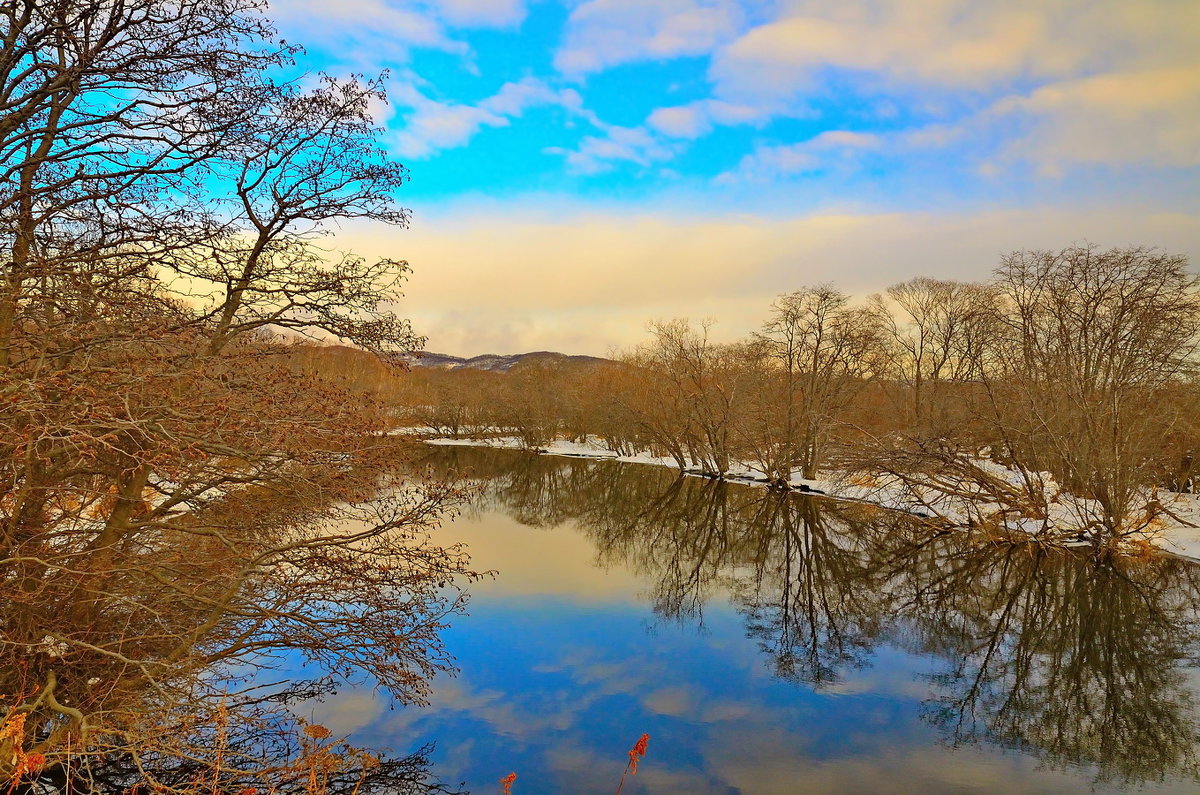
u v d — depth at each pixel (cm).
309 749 816
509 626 1431
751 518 2991
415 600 971
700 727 995
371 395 869
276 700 990
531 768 853
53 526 754
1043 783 870
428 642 1050
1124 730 1023
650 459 5625
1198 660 1323
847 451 2991
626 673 1195
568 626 1446
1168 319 2172
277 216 859
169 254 740
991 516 2312
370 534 870
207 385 711
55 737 644
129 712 679
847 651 1354
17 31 666
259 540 862
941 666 1280
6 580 669
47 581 676
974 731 1009
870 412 4288
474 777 830
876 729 1009
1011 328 2520
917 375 4681
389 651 928
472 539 2398
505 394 6525
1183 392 2348
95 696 720
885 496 2916
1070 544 2206
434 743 905
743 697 1109
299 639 912
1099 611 1642
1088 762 925
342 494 821
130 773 754
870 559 2244
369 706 996
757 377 4025
